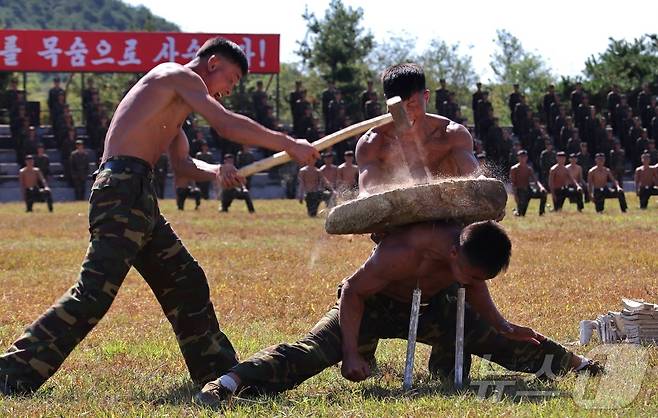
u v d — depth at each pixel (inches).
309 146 305.4
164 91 319.0
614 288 554.6
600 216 1302.9
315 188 1409.9
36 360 312.3
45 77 5782.5
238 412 282.7
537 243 866.8
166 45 2049.7
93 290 311.6
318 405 289.1
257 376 304.2
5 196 1959.9
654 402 289.6
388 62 3597.4
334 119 2087.8
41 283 632.4
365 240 905.5
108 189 313.9
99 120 2082.9
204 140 1948.8
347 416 275.1
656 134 2177.7
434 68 3774.6
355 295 310.8
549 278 604.4
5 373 311.0
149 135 319.3
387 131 331.3
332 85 2128.4
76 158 1916.8
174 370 358.9
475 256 292.8
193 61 335.0
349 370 306.2
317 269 684.7
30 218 1348.4
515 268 660.7
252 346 402.6
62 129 2023.9
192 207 1633.9
